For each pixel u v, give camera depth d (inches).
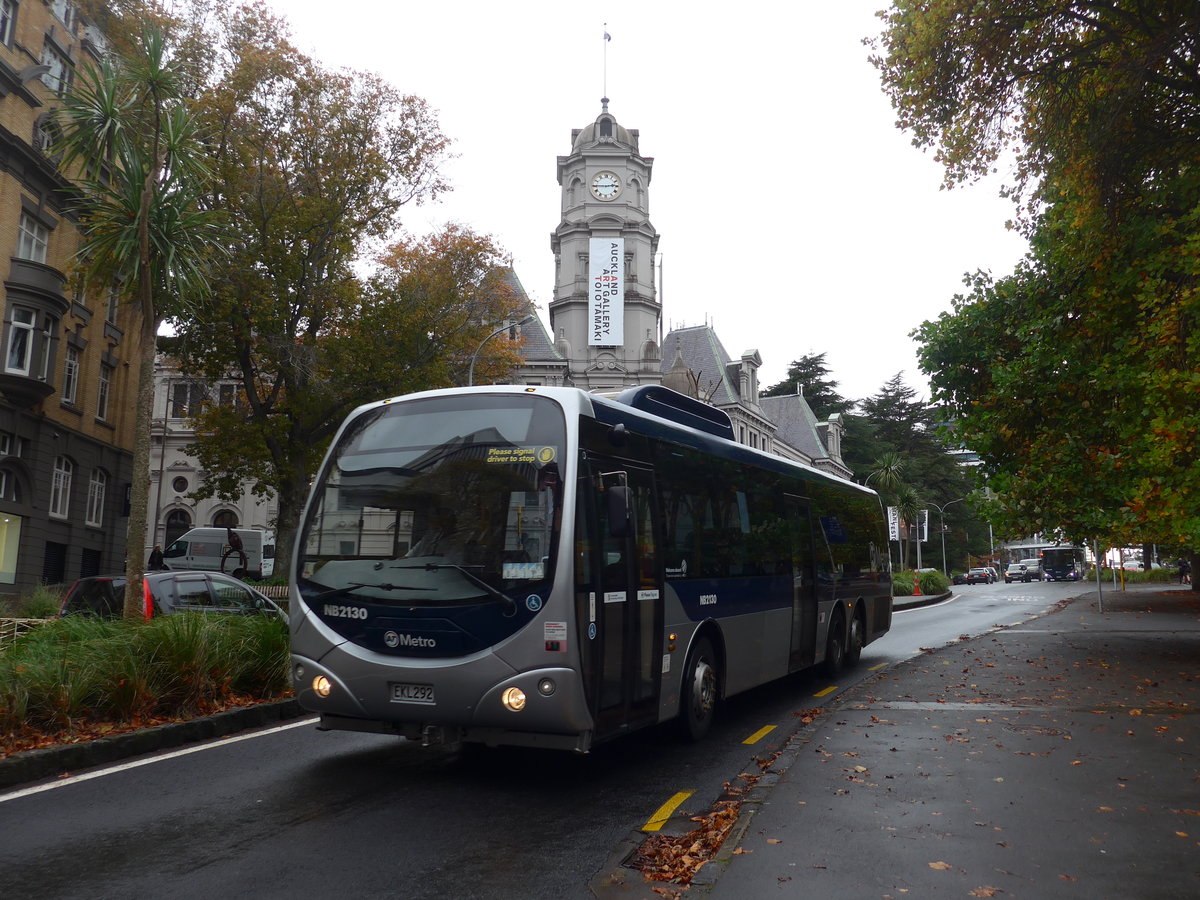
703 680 355.9
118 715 337.4
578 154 2630.4
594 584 279.3
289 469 1226.0
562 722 262.8
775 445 3002.0
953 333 652.1
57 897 186.1
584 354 2516.0
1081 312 579.8
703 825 235.5
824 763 287.0
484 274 1343.5
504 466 282.2
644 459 328.2
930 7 510.9
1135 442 513.3
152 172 493.4
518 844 223.1
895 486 2773.1
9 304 1139.9
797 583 477.4
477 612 268.7
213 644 385.1
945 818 227.9
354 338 1198.9
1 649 354.0
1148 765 281.3
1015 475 650.8
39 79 1181.1
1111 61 520.4
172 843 221.8
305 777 291.0
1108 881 184.9
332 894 189.3
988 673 499.5
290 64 1154.7
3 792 269.3
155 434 2150.6
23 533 1163.9
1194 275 456.1
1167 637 714.8
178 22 1112.8
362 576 284.7
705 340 2851.9
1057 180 561.0
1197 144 517.0
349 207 1221.1
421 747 338.3
